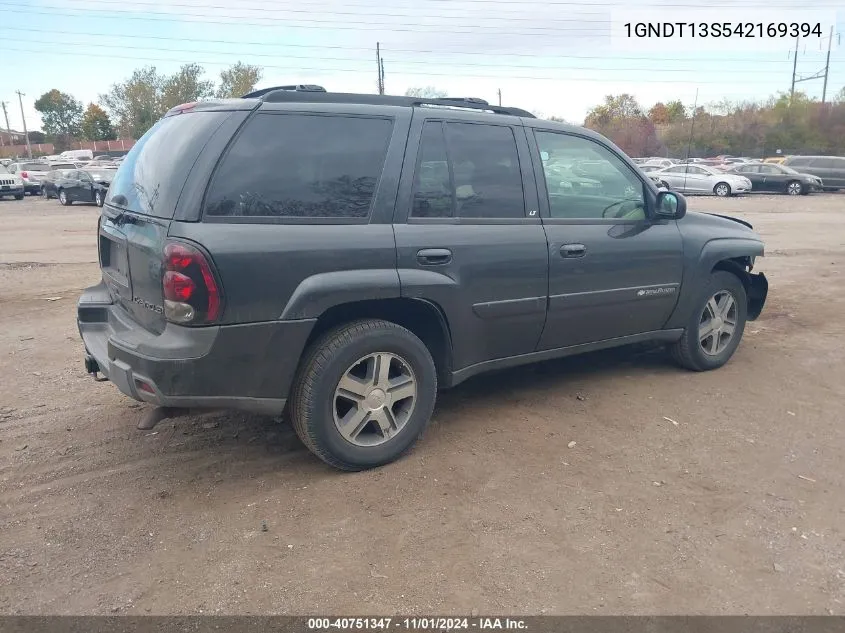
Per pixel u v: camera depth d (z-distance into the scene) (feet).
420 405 12.88
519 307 13.83
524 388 16.81
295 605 9.02
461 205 13.09
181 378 10.69
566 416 15.10
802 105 187.62
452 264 12.74
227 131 11.09
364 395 12.23
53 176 96.94
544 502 11.48
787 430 14.51
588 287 14.82
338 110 12.04
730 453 13.39
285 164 11.41
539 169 14.24
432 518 10.98
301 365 11.71
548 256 14.02
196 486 12.03
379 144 12.28
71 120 306.55
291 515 11.09
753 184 102.27
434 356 13.62
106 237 13.26
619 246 15.24
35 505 11.40
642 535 10.58
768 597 9.22
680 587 9.39
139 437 13.99
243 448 13.53
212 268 10.48
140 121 202.49
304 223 11.40
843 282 31.40
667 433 14.26
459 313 13.03
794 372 18.21
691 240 16.72
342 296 11.54
